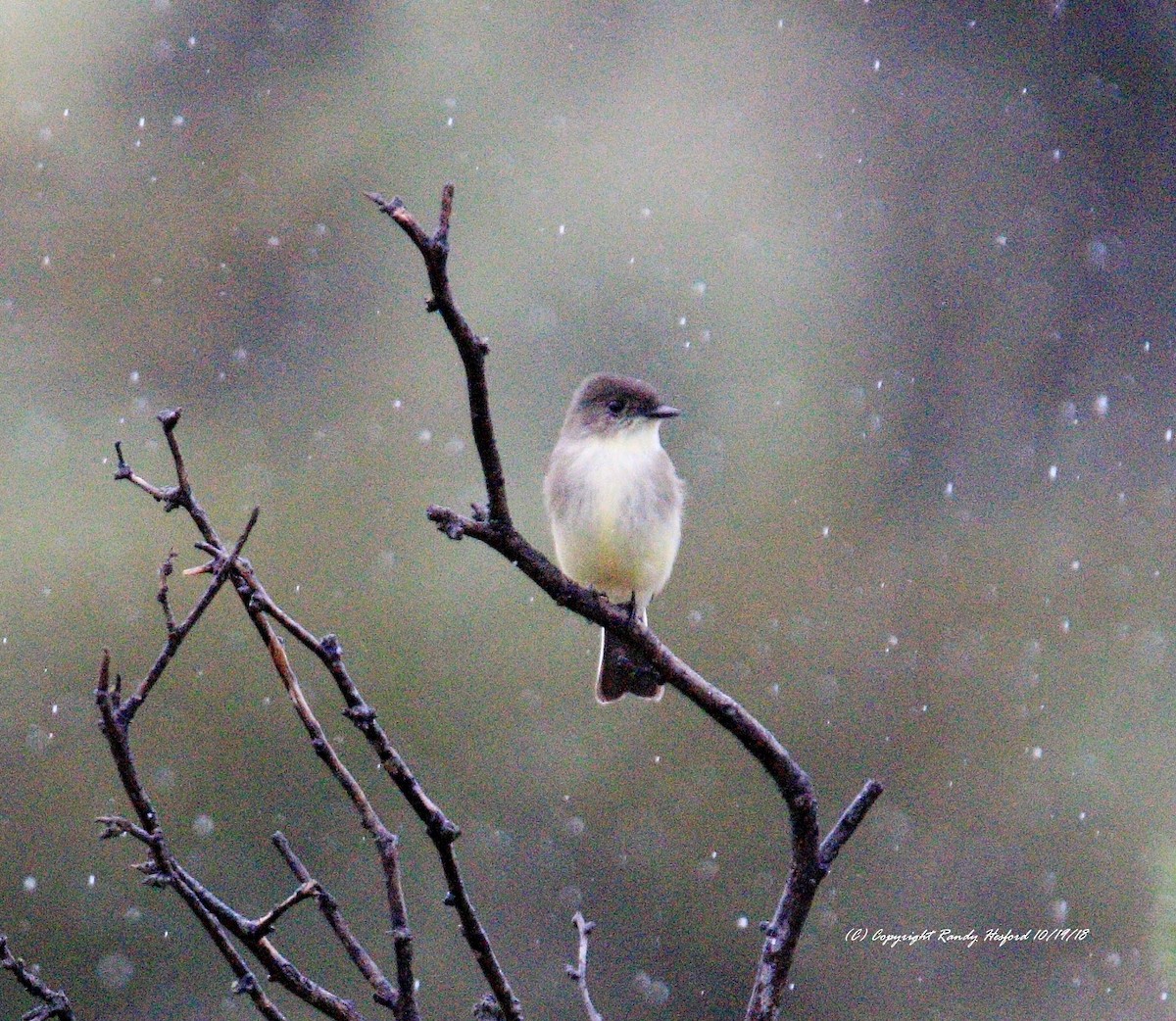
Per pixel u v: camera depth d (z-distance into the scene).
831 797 13.84
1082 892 12.93
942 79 18.22
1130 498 16.92
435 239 3.49
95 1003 11.62
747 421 15.81
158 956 11.81
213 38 16.56
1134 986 12.26
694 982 12.70
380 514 13.89
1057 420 17.33
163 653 3.60
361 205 15.89
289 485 14.01
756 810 13.25
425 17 16.66
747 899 12.97
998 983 12.76
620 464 7.30
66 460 14.18
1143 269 17.98
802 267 16.80
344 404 15.00
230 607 12.85
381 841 3.69
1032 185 18.11
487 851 12.60
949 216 17.77
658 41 17.16
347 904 12.17
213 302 15.62
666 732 13.34
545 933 12.55
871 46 18.08
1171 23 18.30
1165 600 15.53
